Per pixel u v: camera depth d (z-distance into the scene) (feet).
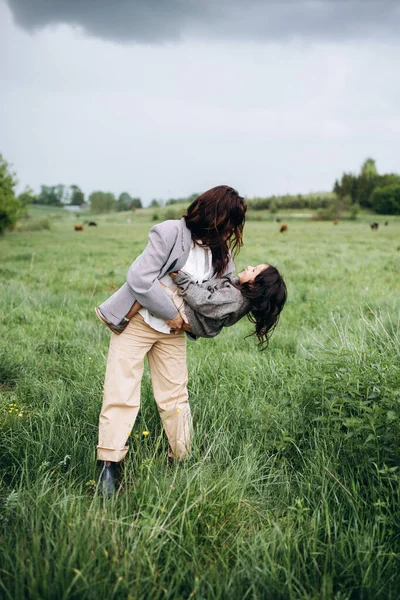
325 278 37.24
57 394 11.19
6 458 8.93
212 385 12.01
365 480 8.16
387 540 6.95
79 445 9.09
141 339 8.39
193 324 8.09
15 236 111.55
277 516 7.60
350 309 22.43
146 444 9.03
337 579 6.39
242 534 7.07
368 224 222.28
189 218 8.05
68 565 5.82
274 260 52.19
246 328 20.01
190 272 8.14
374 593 6.15
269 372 12.94
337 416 8.94
